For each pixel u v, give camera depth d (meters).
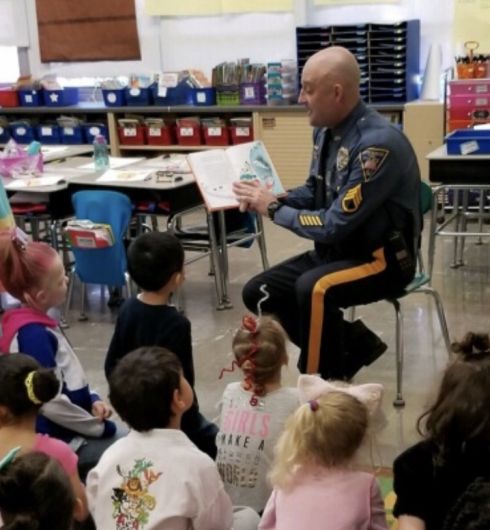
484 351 1.82
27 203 5.00
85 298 5.30
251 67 7.29
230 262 5.88
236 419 2.45
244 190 3.58
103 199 4.53
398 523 1.85
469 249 5.83
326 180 3.52
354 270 3.36
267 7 7.62
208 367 4.12
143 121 7.64
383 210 3.33
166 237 2.85
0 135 8.04
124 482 1.98
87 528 2.14
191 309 4.96
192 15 7.89
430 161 4.57
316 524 1.85
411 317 4.62
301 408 1.94
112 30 8.18
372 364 4.05
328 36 6.94
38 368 2.17
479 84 6.14
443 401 1.73
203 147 7.50
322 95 3.35
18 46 8.60
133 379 2.03
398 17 7.26
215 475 2.02
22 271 2.57
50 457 1.60
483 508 1.54
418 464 1.78
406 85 6.83
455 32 6.98
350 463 1.92
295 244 6.26
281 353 2.47
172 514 1.92
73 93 8.06
